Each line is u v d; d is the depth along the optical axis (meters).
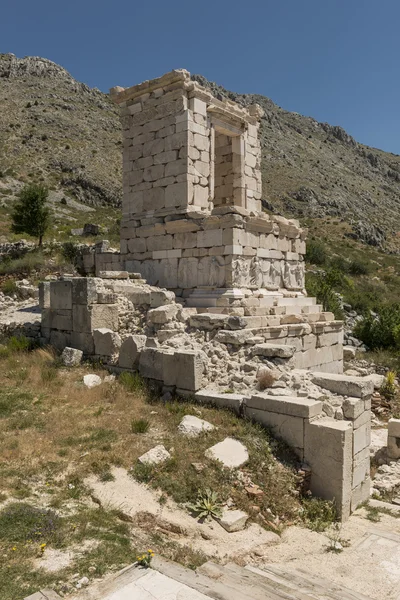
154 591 4.98
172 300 15.87
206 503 7.75
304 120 193.00
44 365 14.76
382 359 23.48
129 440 9.52
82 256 26.81
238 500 8.19
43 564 5.55
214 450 9.20
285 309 16.94
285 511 8.53
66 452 8.90
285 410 9.88
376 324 28.23
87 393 12.26
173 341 13.66
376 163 171.38
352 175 143.50
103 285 16.20
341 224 90.31
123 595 4.90
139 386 12.55
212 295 16.38
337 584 6.54
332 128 187.62
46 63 130.50
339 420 9.77
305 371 12.26
